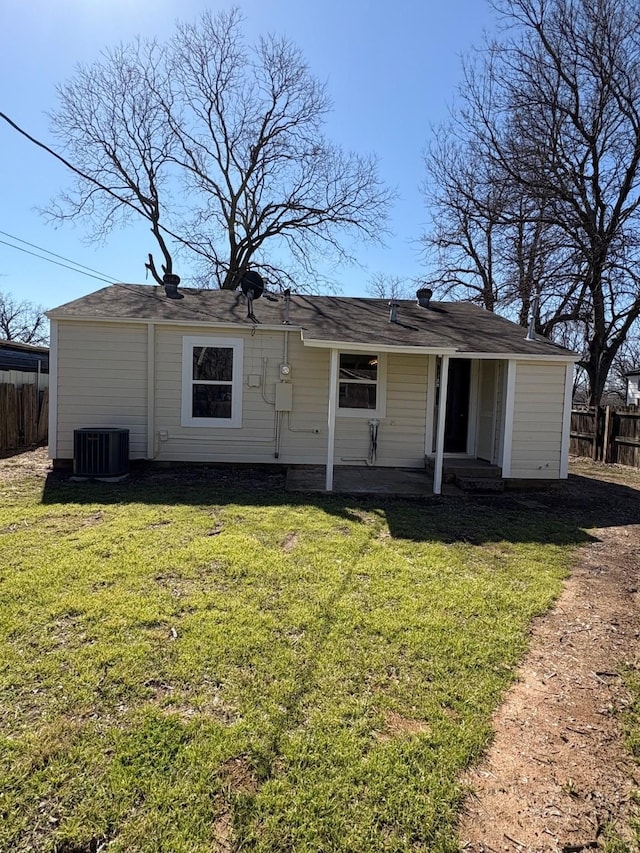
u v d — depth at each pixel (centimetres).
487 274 2152
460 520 622
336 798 190
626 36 1430
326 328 844
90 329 883
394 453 966
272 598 362
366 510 651
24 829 173
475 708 249
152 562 421
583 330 1856
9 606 333
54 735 216
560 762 216
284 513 612
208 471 899
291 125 2127
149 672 264
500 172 1672
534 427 847
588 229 1543
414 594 382
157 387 906
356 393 952
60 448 887
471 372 980
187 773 198
